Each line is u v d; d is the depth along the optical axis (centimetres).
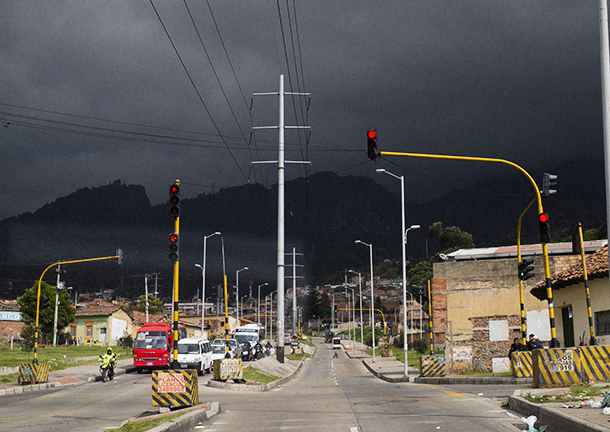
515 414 1281
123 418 1545
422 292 3619
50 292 7162
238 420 1444
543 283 3069
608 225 1329
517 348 2623
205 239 6500
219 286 8350
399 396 1978
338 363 6875
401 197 3856
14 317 8088
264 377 3123
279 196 4144
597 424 883
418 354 6894
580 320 2827
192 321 10788
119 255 3662
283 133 4153
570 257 3566
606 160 1341
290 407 1725
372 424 1238
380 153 2020
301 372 5019
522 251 3825
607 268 2441
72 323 8244
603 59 1379
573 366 1548
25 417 1647
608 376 1543
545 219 2058
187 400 1569
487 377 2609
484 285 3647
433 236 15750
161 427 1128
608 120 1350
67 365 3994
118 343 7650
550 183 2052
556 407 1105
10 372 3238
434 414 1361
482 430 1069
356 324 18288
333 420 1350
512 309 3591
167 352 3878
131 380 3244
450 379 2727
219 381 2792
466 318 3641
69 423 1472
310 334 19300
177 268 1766
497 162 2098
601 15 1393
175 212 1808
